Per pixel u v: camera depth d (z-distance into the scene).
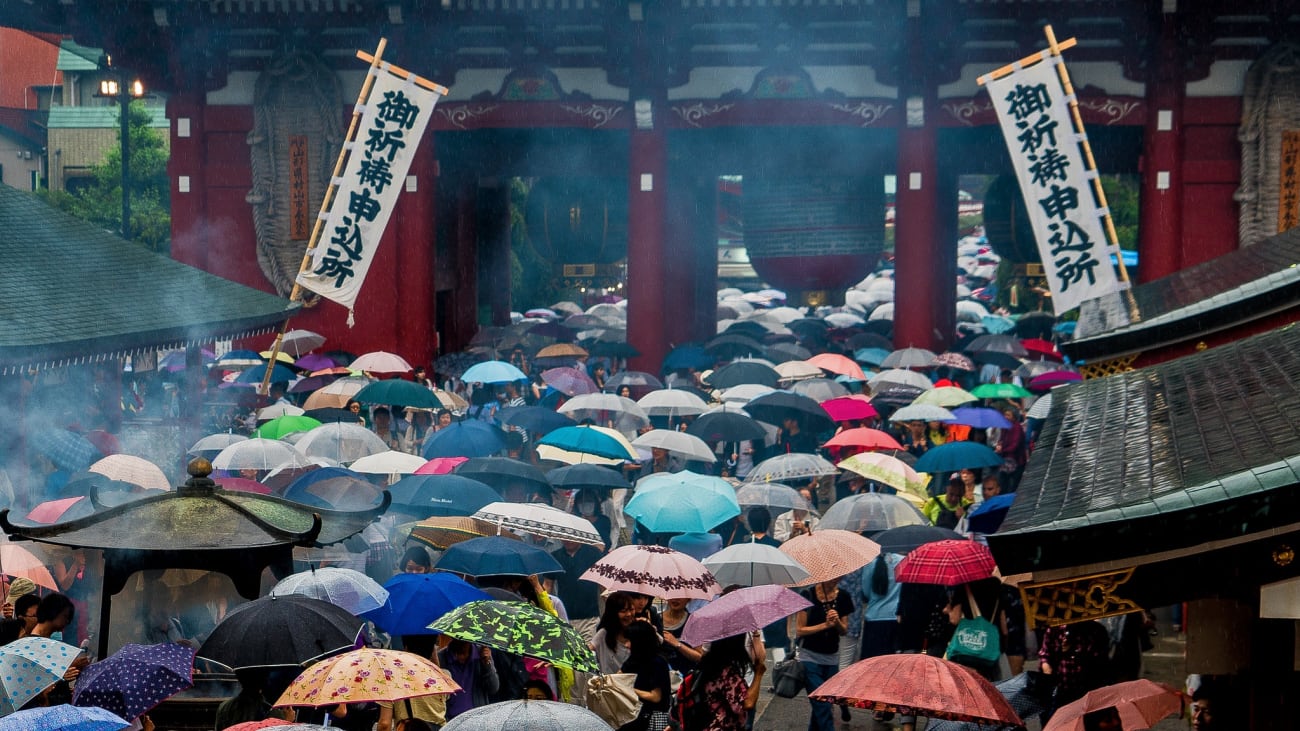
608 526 26.22
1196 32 47.62
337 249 36.34
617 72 50.31
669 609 19.19
